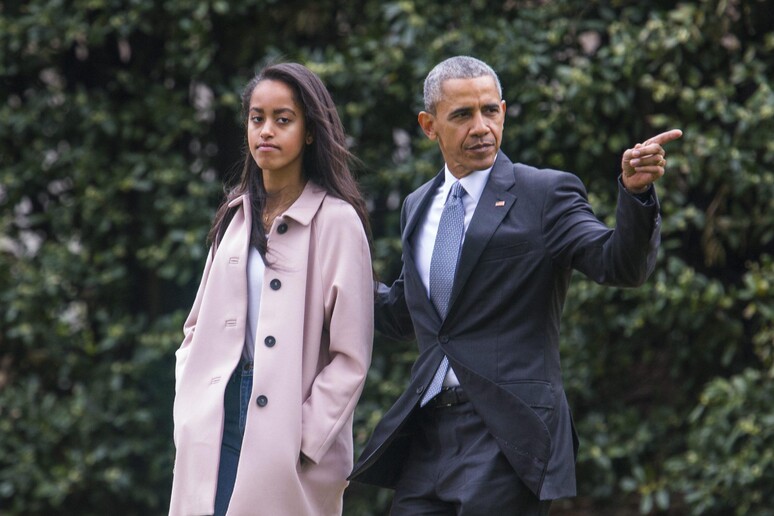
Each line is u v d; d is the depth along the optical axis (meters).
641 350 21.36
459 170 12.52
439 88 12.33
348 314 12.34
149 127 23.72
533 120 20.80
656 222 10.87
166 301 23.89
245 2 22.56
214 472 12.07
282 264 12.45
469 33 21.17
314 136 12.77
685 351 20.45
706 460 19.52
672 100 20.83
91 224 23.14
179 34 23.00
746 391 19.25
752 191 20.23
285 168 12.74
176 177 22.77
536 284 11.95
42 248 23.41
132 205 23.67
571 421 12.31
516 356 11.92
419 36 21.36
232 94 22.44
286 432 12.01
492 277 12.01
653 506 21.41
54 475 22.61
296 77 12.52
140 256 22.81
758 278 19.55
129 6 23.28
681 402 21.03
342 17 23.08
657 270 20.22
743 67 20.12
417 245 12.80
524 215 12.03
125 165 23.30
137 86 23.55
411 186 21.56
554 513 21.95
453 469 11.93
